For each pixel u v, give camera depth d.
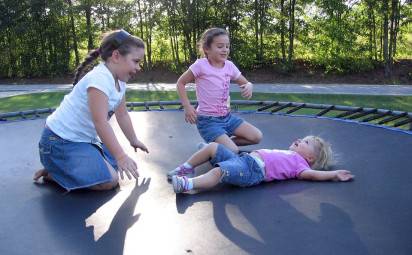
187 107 2.59
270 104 4.00
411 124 3.11
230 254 1.42
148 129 3.22
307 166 2.15
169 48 13.17
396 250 1.42
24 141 2.96
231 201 1.86
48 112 3.96
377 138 2.80
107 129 1.92
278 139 2.91
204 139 2.66
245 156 2.08
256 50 12.17
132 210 1.80
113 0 12.38
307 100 7.69
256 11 11.81
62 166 2.05
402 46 11.77
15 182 2.19
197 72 2.60
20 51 13.12
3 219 1.77
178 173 2.14
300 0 11.73
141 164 2.41
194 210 1.78
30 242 1.57
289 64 11.82
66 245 1.53
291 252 1.42
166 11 12.34
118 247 1.50
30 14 12.62
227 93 2.65
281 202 1.84
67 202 1.91
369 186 2.00
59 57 13.12
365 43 11.70
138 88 10.06
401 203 1.80
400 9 11.08
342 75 11.56
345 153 2.53
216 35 2.58
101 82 1.93
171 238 1.55
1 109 7.47
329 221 1.64
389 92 8.51
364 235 1.53
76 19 12.92
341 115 3.52
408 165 2.27
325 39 11.79
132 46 1.99
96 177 2.00
